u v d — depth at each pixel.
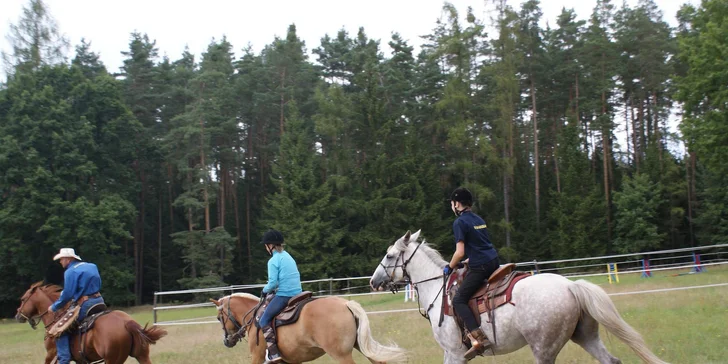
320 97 47.97
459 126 43.16
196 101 49.53
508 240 41.88
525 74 50.50
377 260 43.78
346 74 58.12
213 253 47.16
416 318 16.08
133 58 56.53
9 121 43.62
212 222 56.47
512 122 43.44
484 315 6.54
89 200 44.53
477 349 6.52
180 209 56.28
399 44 56.19
